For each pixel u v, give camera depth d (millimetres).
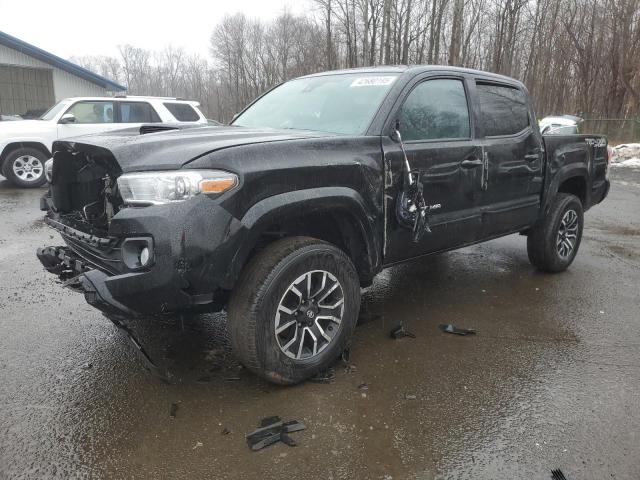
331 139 3102
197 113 11523
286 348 2926
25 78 19141
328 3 35781
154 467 2367
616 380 3193
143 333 3711
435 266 5562
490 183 4180
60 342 3562
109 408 2805
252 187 2666
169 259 2479
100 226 2973
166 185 2496
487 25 40438
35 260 5480
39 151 10414
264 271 2791
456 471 2375
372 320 4055
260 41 53812
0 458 2406
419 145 3588
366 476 2332
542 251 5117
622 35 34188
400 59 34812
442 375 3215
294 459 2426
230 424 2682
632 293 4781
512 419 2771
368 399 2928
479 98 4195
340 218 3223
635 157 20656
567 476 2354
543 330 3926
